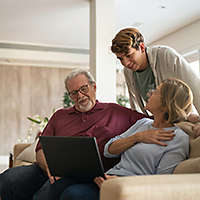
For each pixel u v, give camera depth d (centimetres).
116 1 491
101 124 230
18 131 795
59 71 827
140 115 233
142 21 582
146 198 114
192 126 178
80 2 492
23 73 805
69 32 641
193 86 221
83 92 231
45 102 814
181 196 117
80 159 168
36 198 205
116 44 228
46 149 182
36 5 505
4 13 536
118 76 811
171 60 229
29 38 679
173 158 165
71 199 161
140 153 173
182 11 542
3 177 237
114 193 114
